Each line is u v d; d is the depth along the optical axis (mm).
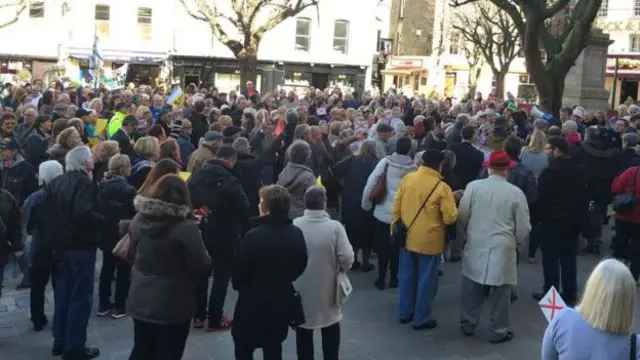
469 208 6691
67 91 16156
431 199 6773
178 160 7789
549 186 7672
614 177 10391
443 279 8953
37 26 34125
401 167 7973
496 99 19984
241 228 7035
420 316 7016
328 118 16516
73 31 34406
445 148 9727
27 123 9969
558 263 7852
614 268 3215
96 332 6785
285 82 37656
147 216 4824
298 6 23438
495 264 6504
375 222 8656
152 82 35781
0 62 33625
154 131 8734
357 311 7559
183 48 35531
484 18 36156
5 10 33438
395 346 6605
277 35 37250
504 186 6590
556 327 3367
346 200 8844
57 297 6086
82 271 5941
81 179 5906
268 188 5141
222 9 35000
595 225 10023
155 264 4797
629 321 3174
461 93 49094
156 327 4848
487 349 6570
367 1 38781
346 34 38688
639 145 10742
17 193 7949
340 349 6488
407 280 7180
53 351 6156
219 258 6695
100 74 25438
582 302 3316
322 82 38562
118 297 7184
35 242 6434
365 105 20484
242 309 5031
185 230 4785
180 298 4852
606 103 21156
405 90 51125
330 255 5504
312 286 5469
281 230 5031
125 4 34750
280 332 5012
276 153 10453
